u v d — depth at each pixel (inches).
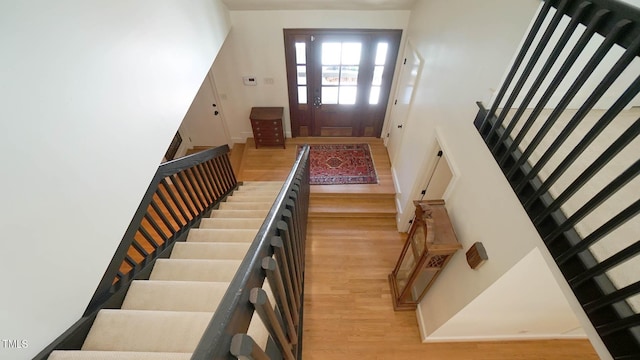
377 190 158.7
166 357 38.0
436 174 107.9
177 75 78.3
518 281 58.3
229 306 20.3
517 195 50.3
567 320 82.6
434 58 101.9
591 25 32.9
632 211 28.8
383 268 127.2
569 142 56.8
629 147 55.2
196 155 90.4
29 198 32.7
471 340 100.2
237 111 187.5
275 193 139.3
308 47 155.2
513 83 60.0
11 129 30.9
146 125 60.7
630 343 33.2
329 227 147.4
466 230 72.5
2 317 29.6
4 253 29.7
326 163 178.4
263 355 23.3
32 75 33.9
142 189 58.5
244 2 130.9
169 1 74.0
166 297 54.4
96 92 45.2
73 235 39.5
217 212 105.3
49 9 36.8
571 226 39.0
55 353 36.4
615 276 36.8
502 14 59.1
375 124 193.6
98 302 48.4
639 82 27.7
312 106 183.9
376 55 159.5
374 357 97.0
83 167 41.7
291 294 42.6
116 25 51.0
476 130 68.5
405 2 132.2
